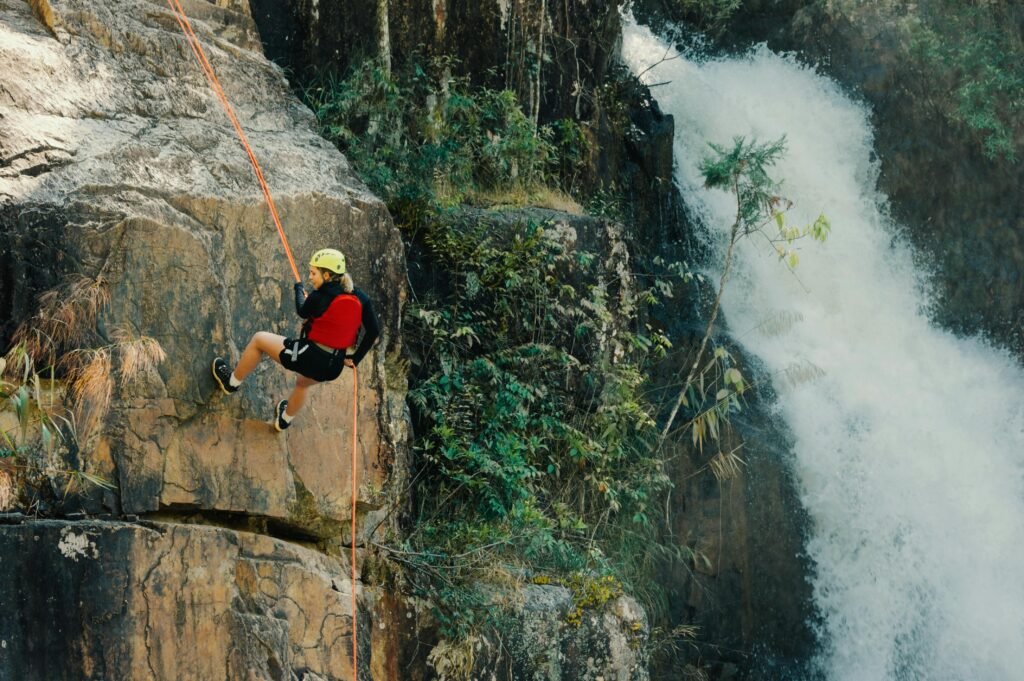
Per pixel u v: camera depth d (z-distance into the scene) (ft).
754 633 46.29
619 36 56.13
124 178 27.32
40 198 25.90
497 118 46.42
